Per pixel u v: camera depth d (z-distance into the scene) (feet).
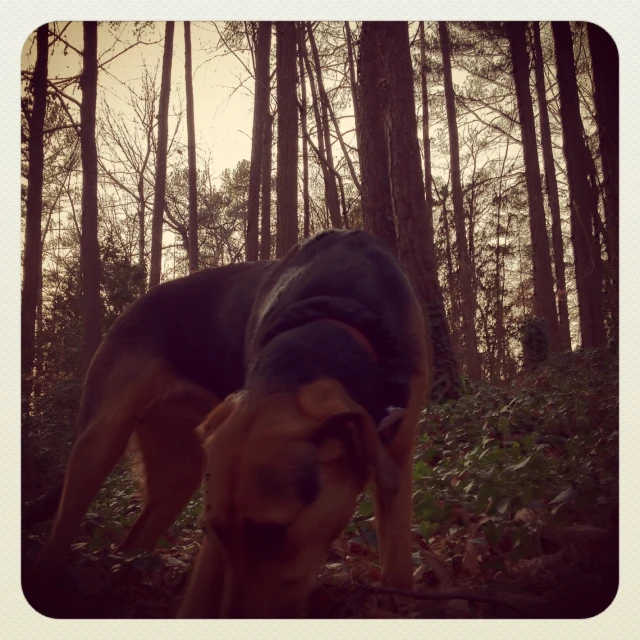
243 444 6.33
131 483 18.83
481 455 14.23
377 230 31.32
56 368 29.19
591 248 36.81
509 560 9.70
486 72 69.67
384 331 7.95
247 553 6.08
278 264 10.61
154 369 11.53
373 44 31.60
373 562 10.63
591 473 11.72
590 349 32.04
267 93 41.68
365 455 6.50
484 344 67.26
